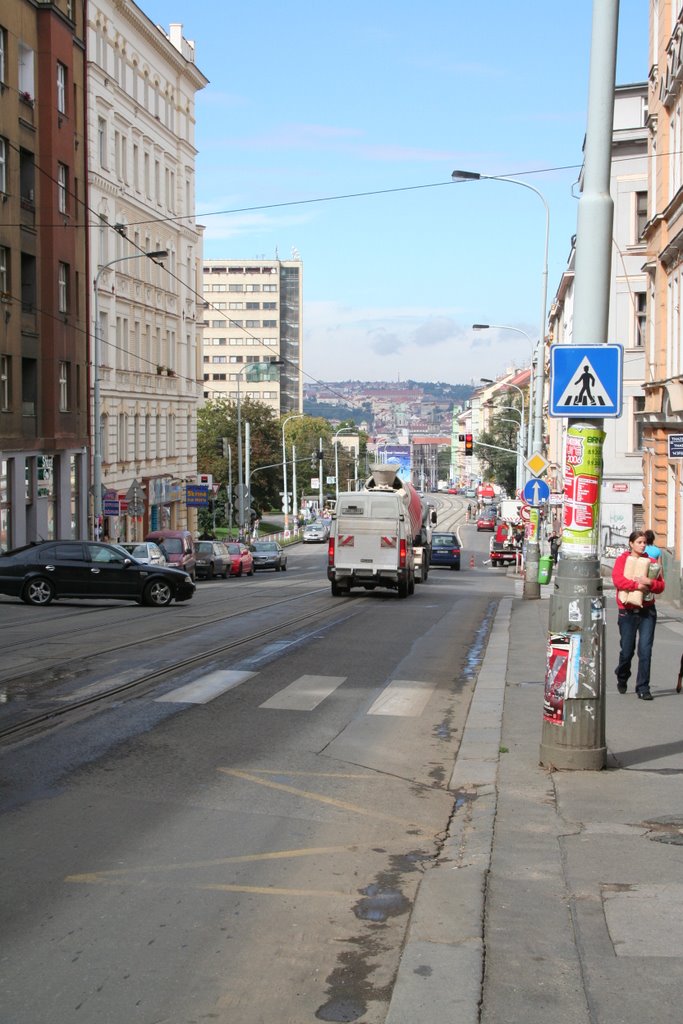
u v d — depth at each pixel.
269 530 111.25
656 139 32.34
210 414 101.06
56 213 42.50
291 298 197.75
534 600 29.73
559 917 5.59
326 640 18.17
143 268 56.41
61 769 8.79
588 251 8.29
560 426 72.69
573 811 7.45
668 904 5.75
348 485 147.00
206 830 7.26
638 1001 4.67
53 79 41.97
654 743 9.63
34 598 26.30
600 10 8.17
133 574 26.23
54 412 42.53
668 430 30.66
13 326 39.34
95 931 5.48
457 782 8.66
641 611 12.27
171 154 61.50
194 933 5.49
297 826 7.43
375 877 6.42
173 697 12.18
